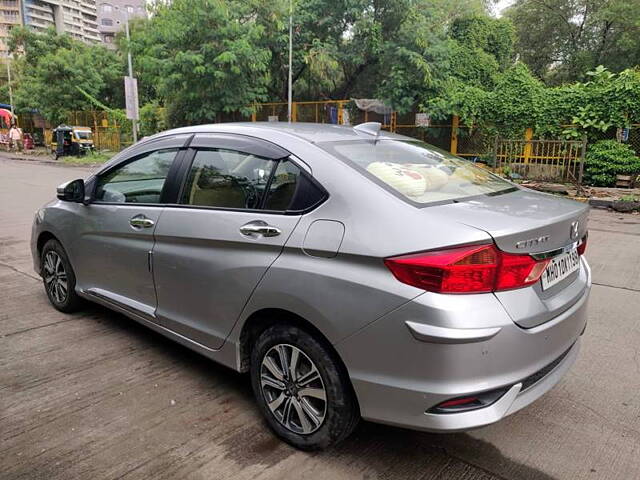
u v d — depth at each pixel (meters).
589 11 25.94
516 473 2.49
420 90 18.03
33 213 9.72
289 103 19.48
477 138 16.42
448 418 2.13
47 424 2.85
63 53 32.22
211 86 19.34
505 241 2.14
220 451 2.63
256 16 20.03
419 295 2.12
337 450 2.65
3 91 43.88
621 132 13.09
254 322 2.81
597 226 9.05
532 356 2.26
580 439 2.76
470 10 20.58
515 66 14.87
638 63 24.47
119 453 2.61
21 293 5.06
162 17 20.14
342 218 2.41
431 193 2.56
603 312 4.61
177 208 3.22
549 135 14.28
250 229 2.72
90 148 27.52
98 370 3.48
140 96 34.66
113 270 3.72
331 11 20.25
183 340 3.21
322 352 2.45
